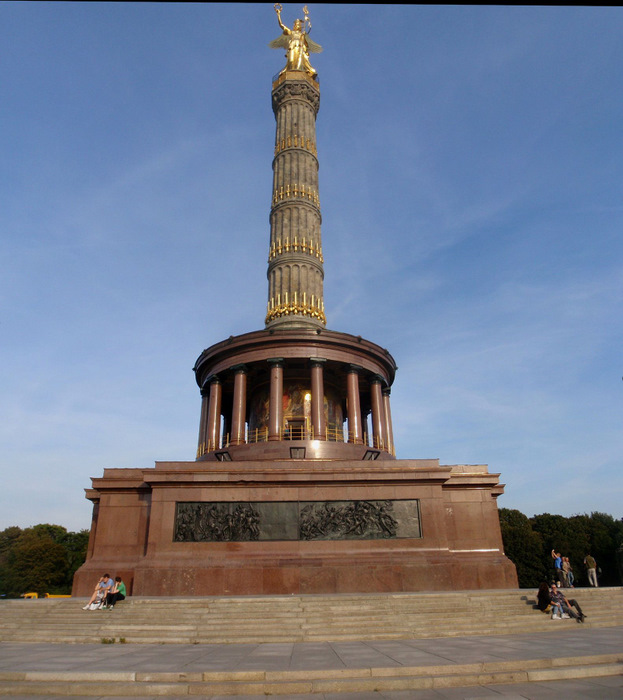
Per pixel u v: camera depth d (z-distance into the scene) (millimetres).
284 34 64438
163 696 12023
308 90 60156
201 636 20594
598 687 12102
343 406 52250
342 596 26844
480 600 26109
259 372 47219
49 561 95062
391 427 48656
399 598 25922
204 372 49031
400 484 34719
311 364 43531
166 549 32781
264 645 19141
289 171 55625
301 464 35344
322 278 53000
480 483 36531
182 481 34062
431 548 33250
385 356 48125
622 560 78812
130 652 17594
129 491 36062
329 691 12258
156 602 25859
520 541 79500
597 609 26656
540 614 24531
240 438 42250
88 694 12250
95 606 25609
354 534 33375
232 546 32812
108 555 34375
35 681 13195
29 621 24281
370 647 17844
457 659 14766
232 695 12023
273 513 33688
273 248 52781
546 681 12945
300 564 31859
